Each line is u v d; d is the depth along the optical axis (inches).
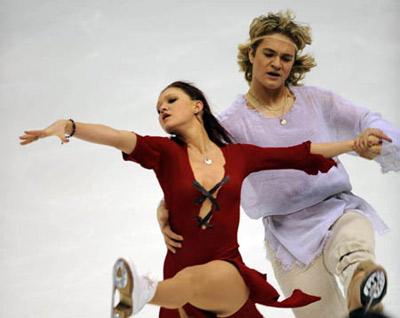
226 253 609.0
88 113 1197.7
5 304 868.6
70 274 922.7
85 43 1321.4
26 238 987.3
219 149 642.8
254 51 722.2
